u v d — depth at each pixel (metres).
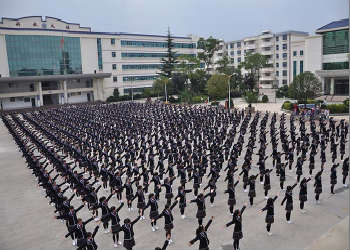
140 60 92.12
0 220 16.75
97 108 57.75
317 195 16.44
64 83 78.56
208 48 85.00
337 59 63.31
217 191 19.06
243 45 101.31
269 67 90.88
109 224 15.67
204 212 14.53
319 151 26.45
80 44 80.62
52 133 34.22
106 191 20.25
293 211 15.87
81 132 34.59
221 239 13.63
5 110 70.50
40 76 73.44
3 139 40.69
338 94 64.25
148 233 14.54
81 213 17.14
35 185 22.19
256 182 20.09
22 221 16.56
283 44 87.56
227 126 35.66
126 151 25.67
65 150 28.03
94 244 12.00
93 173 22.30
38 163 22.50
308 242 13.02
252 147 24.28
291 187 14.63
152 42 94.19
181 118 40.75
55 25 77.44
